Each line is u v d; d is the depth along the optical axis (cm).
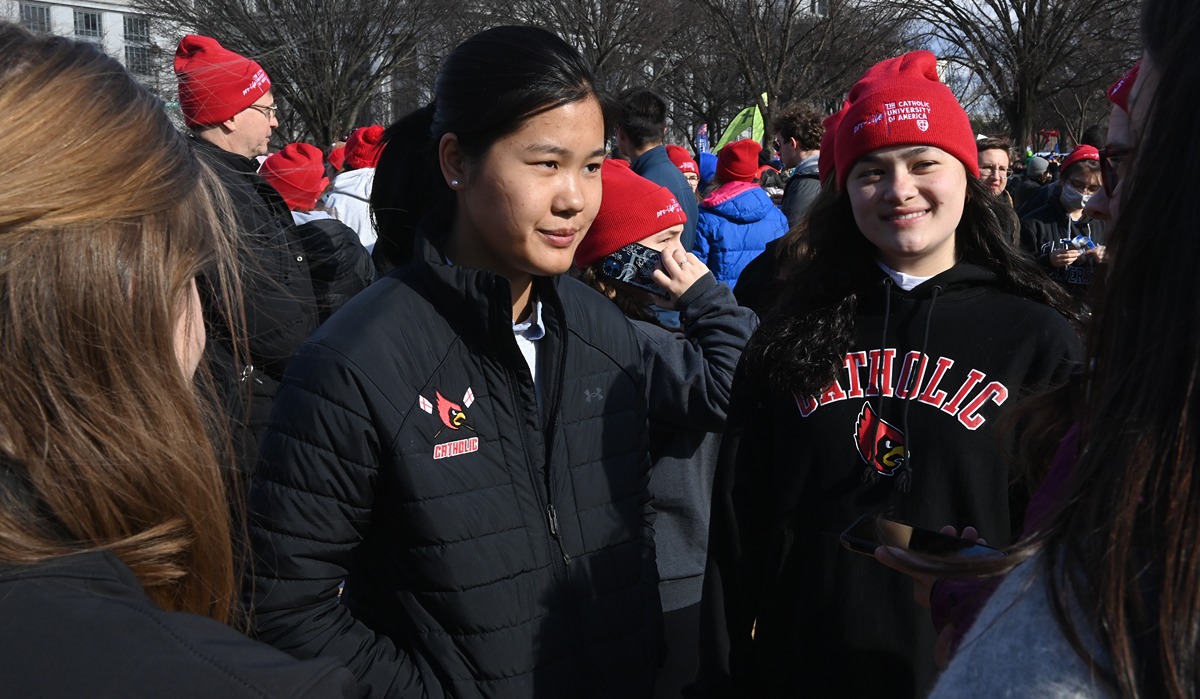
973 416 171
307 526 143
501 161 150
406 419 146
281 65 1806
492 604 150
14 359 71
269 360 237
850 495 174
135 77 89
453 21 2084
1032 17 2023
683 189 485
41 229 71
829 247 193
